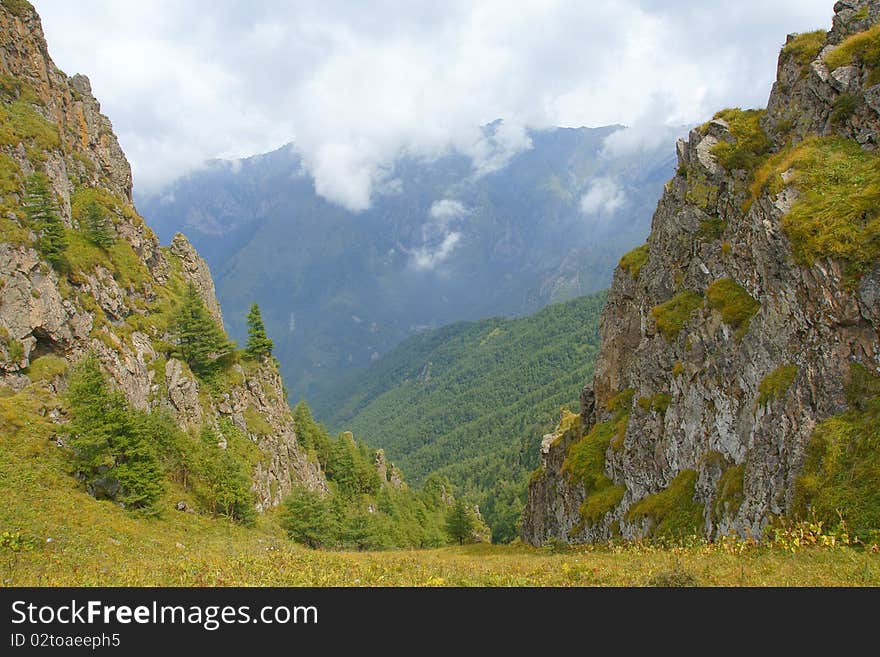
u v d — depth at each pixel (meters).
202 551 34.44
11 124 69.62
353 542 73.44
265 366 97.38
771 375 27.84
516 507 162.88
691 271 43.31
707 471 32.62
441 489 185.38
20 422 40.34
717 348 34.94
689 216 44.59
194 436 68.25
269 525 64.25
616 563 21.94
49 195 61.22
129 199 102.69
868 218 25.33
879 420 21.44
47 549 26.61
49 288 56.50
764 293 30.19
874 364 23.22
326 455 125.12
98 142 96.88
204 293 112.25
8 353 50.25
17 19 81.00
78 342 58.50
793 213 27.89
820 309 25.41
